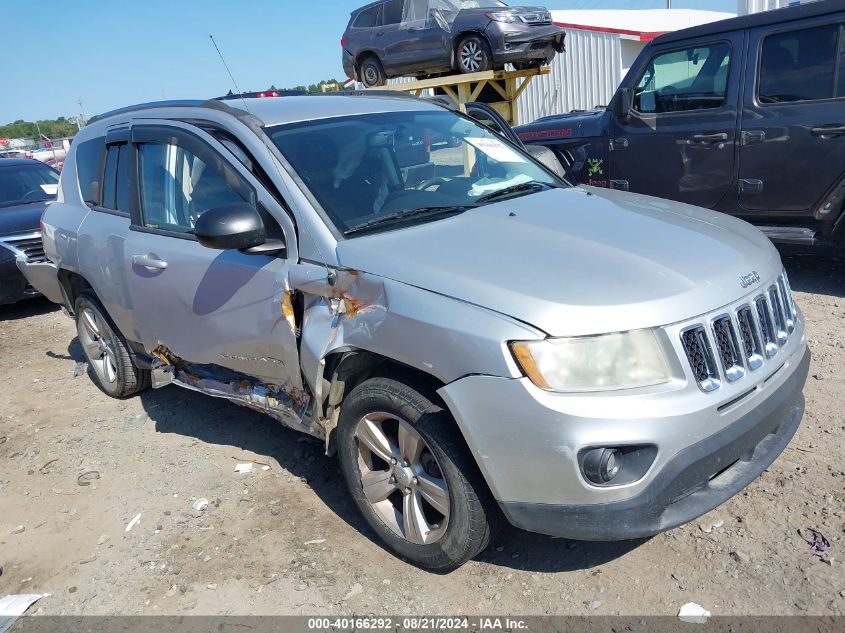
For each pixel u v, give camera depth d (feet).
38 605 10.21
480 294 8.61
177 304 12.75
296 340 10.69
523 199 11.91
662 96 21.88
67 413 16.84
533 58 38.63
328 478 12.62
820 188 18.90
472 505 8.98
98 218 15.31
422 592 9.62
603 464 7.95
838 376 14.28
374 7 42.22
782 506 10.43
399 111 13.53
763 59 19.48
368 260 9.68
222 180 11.84
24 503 12.99
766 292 9.59
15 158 31.65
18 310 28.14
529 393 8.09
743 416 8.70
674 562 9.62
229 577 10.30
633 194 13.08
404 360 9.13
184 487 12.81
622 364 8.12
